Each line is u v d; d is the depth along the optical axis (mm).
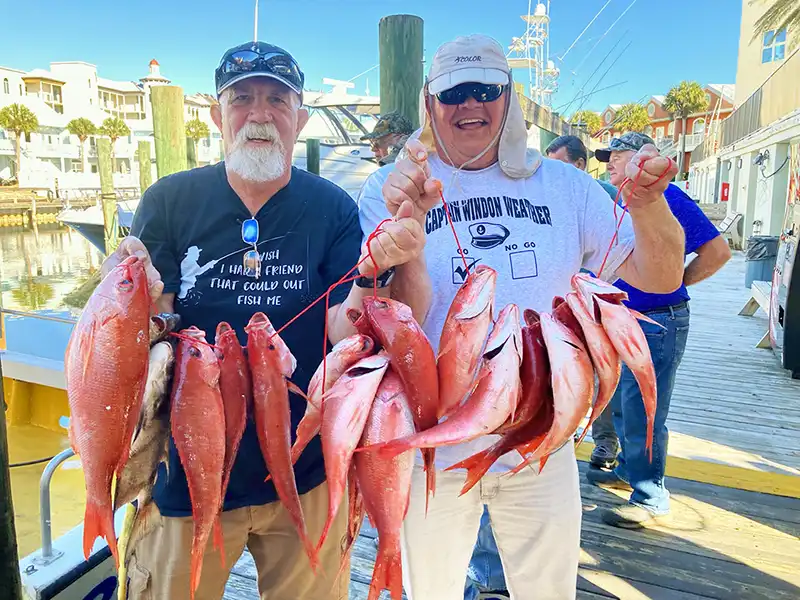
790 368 5578
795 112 11133
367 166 10516
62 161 47469
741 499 3383
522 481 1779
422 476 1771
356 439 1271
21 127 41906
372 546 3006
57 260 21328
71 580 2170
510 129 1814
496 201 1838
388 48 4512
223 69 1756
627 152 3318
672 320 2891
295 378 1802
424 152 1353
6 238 29453
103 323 1242
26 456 4434
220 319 1795
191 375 1354
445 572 1806
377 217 1842
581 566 2799
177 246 1838
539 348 1414
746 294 10062
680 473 3686
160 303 1787
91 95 52906
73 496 3965
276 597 1878
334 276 1840
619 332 1316
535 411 1411
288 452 1415
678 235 1612
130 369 1258
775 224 13750
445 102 1773
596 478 3600
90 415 1236
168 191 1842
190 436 1337
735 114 19203
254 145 1735
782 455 3938
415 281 1542
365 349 1362
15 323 5668
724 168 24109
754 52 19891
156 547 1758
